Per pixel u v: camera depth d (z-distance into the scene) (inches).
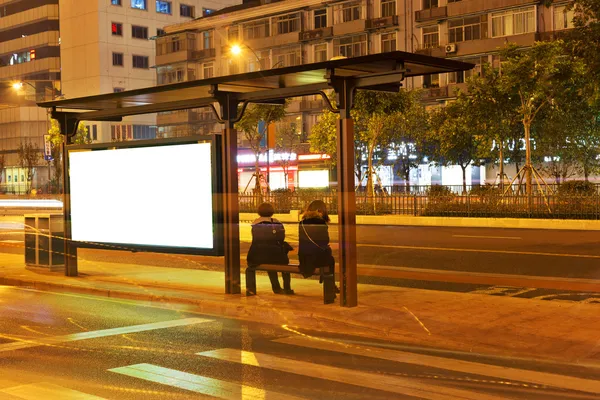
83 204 515.8
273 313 384.2
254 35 2640.3
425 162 1995.6
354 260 384.5
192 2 3582.7
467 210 1123.3
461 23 2144.4
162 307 429.1
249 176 2402.8
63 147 532.4
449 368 272.7
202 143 444.5
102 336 343.0
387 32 2304.4
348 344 318.7
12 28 3818.9
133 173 480.4
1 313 410.0
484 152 1489.9
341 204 381.4
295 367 277.1
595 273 526.0
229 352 305.4
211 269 598.9
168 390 246.4
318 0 2443.4
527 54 1219.2
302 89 390.9
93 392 244.8
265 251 430.0
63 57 3408.0
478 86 1314.0
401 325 339.3
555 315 354.6
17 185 3469.5
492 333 320.2
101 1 3275.1
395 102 1317.7
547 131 1400.1
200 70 2842.0
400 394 237.6
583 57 893.2
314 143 1624.0
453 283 486.0
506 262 597.3
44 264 578.6
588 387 244.5
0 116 3644.2
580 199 1011.3
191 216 452.8
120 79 3339.1
